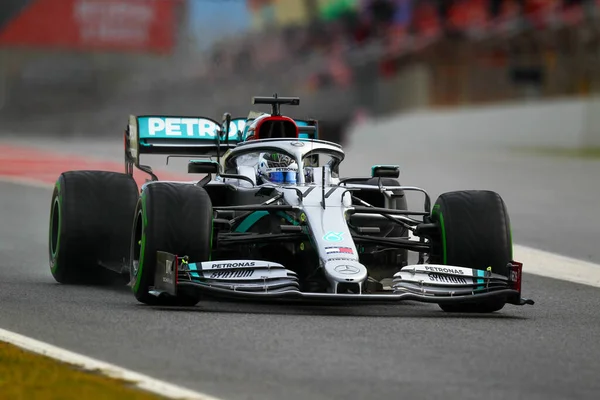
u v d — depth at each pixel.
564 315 28.73
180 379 19.56
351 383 19.52
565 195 72.31
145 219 27.64
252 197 31.00
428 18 162.88
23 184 75.81
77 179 33.47
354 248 27.38
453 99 150.62
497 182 82.19
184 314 26.52
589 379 20.42
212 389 18.91
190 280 26.55
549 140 124.12
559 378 20.41
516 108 128.88
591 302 31.75
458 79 149.50
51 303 28.39
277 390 18.91
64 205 32.91
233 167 33.72
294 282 26.70
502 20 146.00
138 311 26.92
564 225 54.97
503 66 144.50
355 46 184.75
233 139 37.62
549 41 138.75
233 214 31.86
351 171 90.75
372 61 172.38
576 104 120.25
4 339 22.73
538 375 20.62
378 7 179.00
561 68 138.00
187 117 37.72
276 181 30.95
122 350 21.91
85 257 32.84
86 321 25.25
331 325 25.41
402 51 163.12
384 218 32.19
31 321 25.19
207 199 28.20
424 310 29.00
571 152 119.19
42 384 18.83
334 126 153.88
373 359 21.59
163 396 18.12
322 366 20.81
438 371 20.67
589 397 19.03
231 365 20.72
